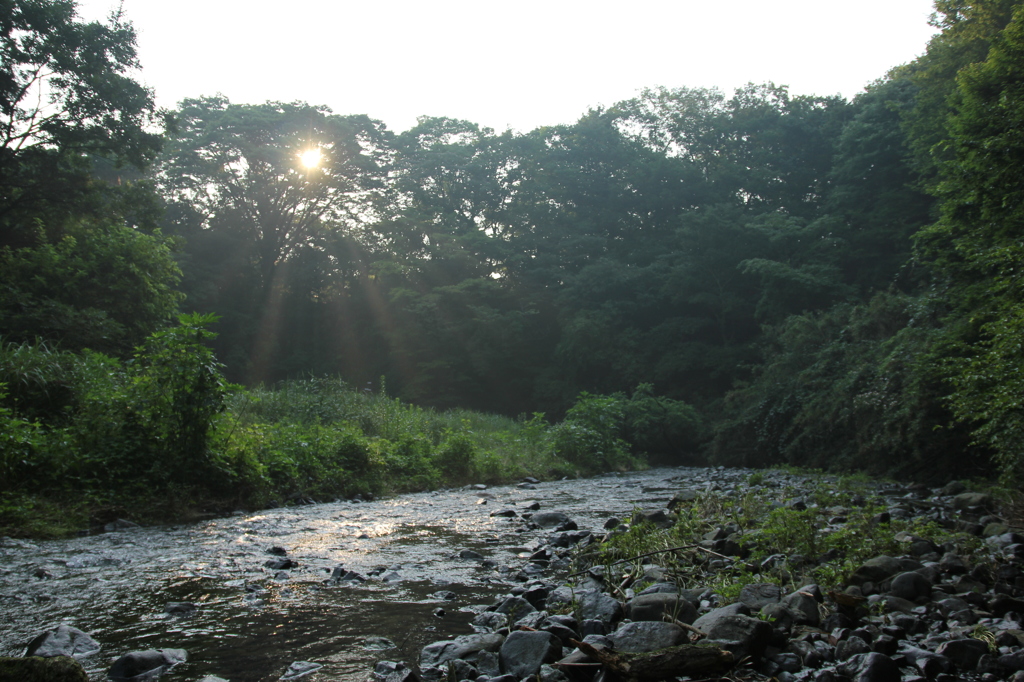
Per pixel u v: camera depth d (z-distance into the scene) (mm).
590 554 5754
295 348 37125
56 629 3516
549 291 35844
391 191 39719
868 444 13773
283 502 9133
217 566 5324
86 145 17094
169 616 4012
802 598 3871
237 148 35062
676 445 24125
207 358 8633
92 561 5414
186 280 32281
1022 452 7840
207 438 8688
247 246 36875
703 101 38281
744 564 4930
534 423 19312
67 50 16062
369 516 8289
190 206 35906
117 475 7816
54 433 7914
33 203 16984
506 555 5973
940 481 12359
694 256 31594
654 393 30047
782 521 5656
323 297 41250
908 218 25516
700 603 4109
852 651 3279
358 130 38500
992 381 8062
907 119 21219
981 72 11039
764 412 19547
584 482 14102
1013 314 8070
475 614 4129
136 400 8422
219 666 3215
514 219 37938
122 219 18344
